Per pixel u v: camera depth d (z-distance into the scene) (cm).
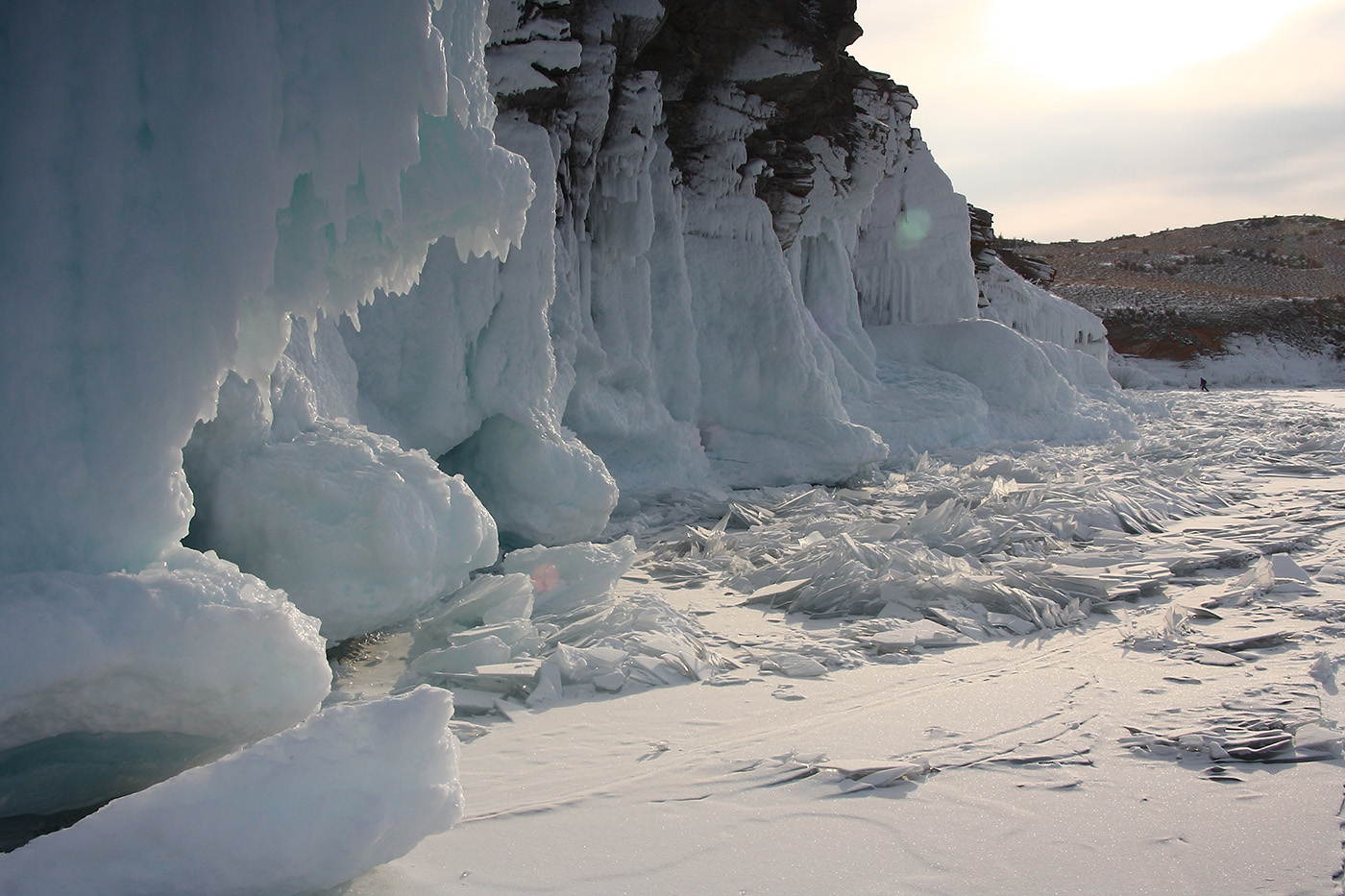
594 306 1145
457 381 762
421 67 334
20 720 270
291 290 360
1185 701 440
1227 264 9912
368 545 475
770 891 269
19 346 309
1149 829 308
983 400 1814
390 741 262
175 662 287
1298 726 396
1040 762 369
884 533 877
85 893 223
